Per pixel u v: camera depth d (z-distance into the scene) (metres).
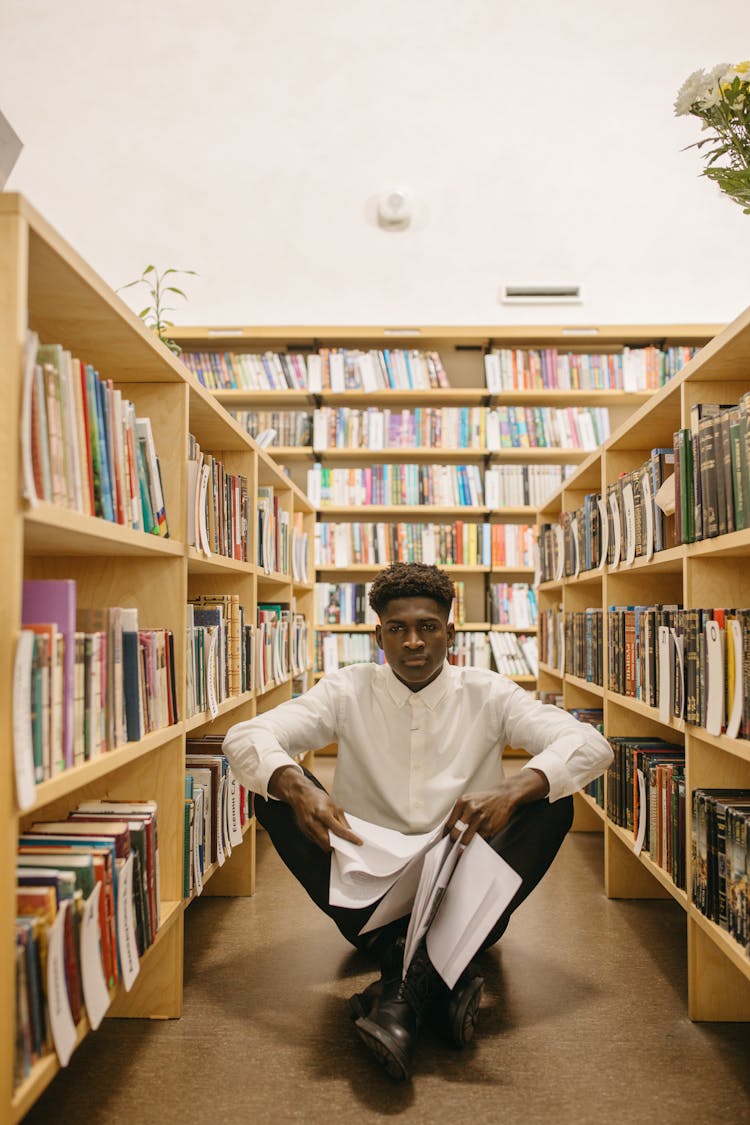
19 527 0.80
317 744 1.58
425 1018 1.34
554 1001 1.42
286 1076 1.16
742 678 1.20
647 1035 1.30
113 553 1.34
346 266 4.23
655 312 4.26
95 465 1.06
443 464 4.44
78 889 0.96
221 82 3.74
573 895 2.06
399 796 1.50
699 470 1.37
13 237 0.81
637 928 1.81
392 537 4.14
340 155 3.95
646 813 1.75
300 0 3.53
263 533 2.34
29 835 1.12
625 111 3.79
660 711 1.58
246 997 1.43
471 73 3.73
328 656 4.07
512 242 4.15
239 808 1.92
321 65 3.71
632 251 4.15
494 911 1.17
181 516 1.43
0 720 0.78
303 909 1.93
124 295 4.29
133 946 1.11
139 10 3.55
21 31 3.61
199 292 4.29
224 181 4.01
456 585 4.12
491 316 4.30
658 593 2.16
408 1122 1.04
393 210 4.04
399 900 1.24
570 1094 1.12
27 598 0.95
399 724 1.53
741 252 4.13
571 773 1.32
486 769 1.55
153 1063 1.20
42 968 0.86
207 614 1.81
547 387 4.11
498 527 4.12
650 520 1.70
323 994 1.44
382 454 4.23
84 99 3.79
